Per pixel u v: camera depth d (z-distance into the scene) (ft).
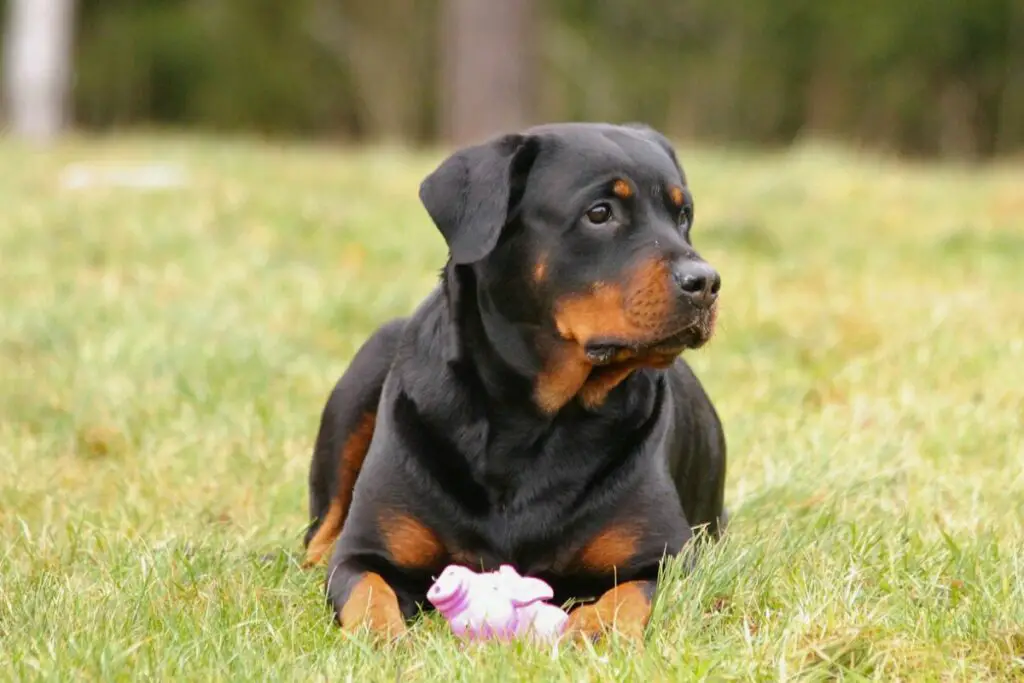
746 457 33.71
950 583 24.56
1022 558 24.97
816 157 94.12
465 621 22.17
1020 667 21.18
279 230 61.98
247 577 25.59
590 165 24.09
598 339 23.41
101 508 30.40
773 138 221.05
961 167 106.11
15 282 51.65
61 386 39.27
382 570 24.70
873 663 20.98
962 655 21.43
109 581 24.63
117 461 34.42
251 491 31.65
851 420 36.24
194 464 33.55
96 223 61.41
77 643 21.48
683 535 24.91
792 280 55.36
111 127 206.59
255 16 204.13
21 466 33.12
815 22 211.00
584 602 25.05
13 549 27.04
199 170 80.74
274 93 204.13
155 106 208.33
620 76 211.20
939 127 214.48
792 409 37.96
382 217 65.72
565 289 23.77
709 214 69.41
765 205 74.59
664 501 24.80
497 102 120.37
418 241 60.34
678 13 212.43
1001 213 72.69
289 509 30.81
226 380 40.19
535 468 24.35
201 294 50.24
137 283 52.11
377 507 24.66
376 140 204.03
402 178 80.84
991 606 22.94
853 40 209.46
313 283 51.70
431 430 24.56
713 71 216.54
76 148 94.73
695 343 23.27
